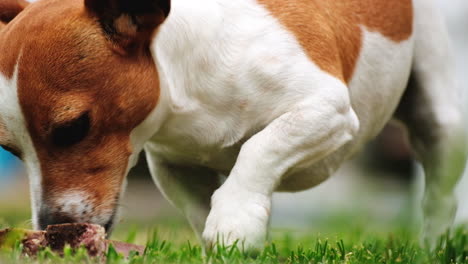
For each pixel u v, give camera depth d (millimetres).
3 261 4207
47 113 4457
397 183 16812
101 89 4562
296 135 5062
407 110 6879
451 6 10695
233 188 4914
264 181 4961
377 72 6133
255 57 5098
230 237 4762
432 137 6770
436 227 6852
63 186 4570
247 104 5160
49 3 4727
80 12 4617
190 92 5105
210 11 5113
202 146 5355
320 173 5988
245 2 5230
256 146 5008
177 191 5879
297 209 14438
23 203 15508
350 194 15383
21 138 4547
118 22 4598
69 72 4492
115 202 4723
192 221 5898
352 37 5809
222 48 5109
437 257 5859
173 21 4957
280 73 5102
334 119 5184
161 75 4855
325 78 5219
